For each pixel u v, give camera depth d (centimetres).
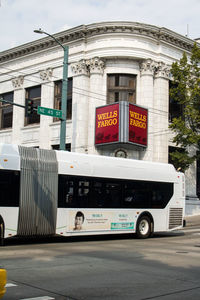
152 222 1827
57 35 3194
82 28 3028
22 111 3516
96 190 1628
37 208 1449
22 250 1241
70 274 859
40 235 1454
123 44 2989
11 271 873
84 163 1608
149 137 3000
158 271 922
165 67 3138
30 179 1448
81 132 2986
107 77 3059
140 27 2986
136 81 3075
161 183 1884
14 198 1402
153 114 3073
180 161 2927
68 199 1538
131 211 1739
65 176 1542
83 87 3030
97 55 3008
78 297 672
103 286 758
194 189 3338
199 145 2961
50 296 672
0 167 1384
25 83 3519
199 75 2942
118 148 2884
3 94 3750
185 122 3016
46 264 974
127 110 2795
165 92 3152
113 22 2961
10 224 1384
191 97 2877
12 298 654
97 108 2930
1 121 3744
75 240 1667
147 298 677
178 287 765
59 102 3259
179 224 1944
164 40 3145
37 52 3412
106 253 1207
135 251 1266
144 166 1827
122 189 1720
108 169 1680
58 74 3250
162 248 1371
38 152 1502
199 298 684
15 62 3609
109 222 1653
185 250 1320
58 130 3189
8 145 1435
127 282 798
